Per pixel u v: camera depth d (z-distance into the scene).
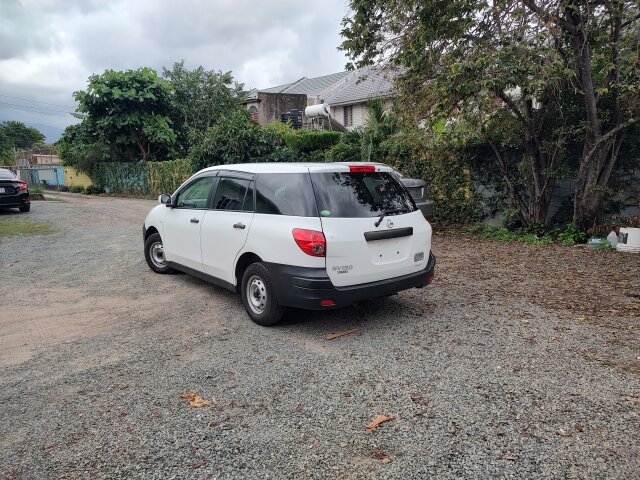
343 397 3.46
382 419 3.14
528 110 9.41
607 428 2.98
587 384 3.55
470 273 7.06
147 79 25.58
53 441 3.01
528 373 3.75
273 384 3.69
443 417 3.16
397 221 4.81
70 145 28.14
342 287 4.44
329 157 13.05
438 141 9.70
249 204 5.12
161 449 2.90
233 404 3.40
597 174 9.02
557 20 7.64
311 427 3.09
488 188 10.95
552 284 6.36
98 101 25.11
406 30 8.76
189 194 6.32
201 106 28.77
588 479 2.54
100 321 5.26
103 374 3.94
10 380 3.86
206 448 2.90
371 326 4.90
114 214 16.08
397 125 10.97
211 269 5.69
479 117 8.31
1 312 5.61
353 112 26.19
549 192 10.05
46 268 7.86
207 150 16.62
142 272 7.47
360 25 8.89
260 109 33.06
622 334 4.51
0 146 71.50
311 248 4.33
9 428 3.17
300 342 4.52
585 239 9.18
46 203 20.48
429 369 3.87
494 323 4.92
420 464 2.70
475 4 7.88
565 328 4.72
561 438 2.89
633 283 6.25
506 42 7.70
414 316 5.18
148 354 4.33
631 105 8.23
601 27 8.39
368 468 2.68
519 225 10.54
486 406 3.28
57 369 4.05
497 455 2.75
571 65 8.31
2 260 8.49
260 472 2.67
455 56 8.41
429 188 11.70
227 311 5.50
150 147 27.27
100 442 2.99
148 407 3.39
